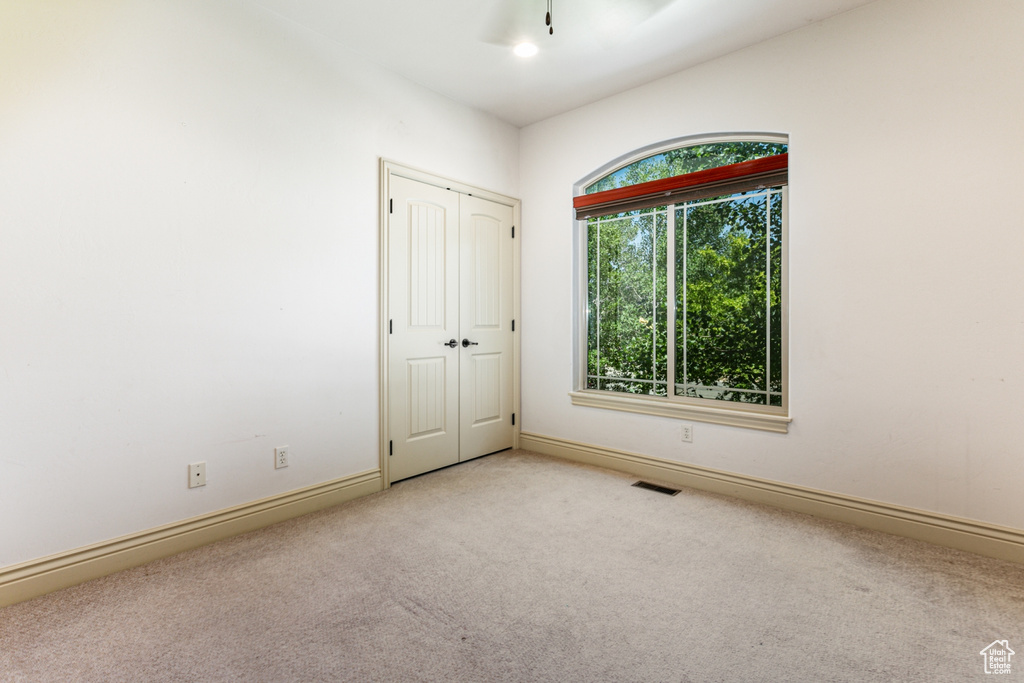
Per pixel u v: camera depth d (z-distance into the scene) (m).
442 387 3.28
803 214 2.50
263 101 2.34
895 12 2.22
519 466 3.37
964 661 1.40
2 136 1.66
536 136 3.71
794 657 1.42
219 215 2.19
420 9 2.35
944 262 2.13
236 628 1.55
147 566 1.95
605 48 2.68
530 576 1.89
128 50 1.92
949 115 2.10
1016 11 1.96
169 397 2.05
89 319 1.84
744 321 2.86
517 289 3.82
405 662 1.40
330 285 2.63
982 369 2.05
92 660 1.39
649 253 3.25
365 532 2.29
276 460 2.41
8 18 1.67
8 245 1.67
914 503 2.22
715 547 2.14
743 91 2.69
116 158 1.90
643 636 1.52
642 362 3.30
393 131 2.94
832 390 2.43
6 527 1.68
